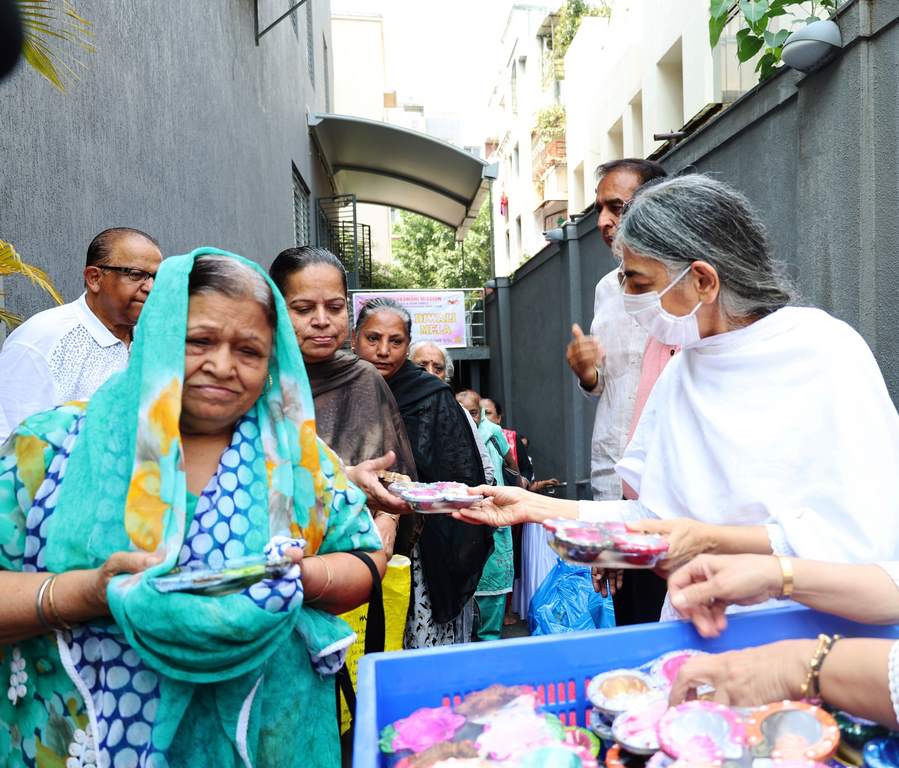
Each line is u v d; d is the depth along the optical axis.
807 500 1.39
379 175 14.52
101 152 3.35
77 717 1.19
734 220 1.47
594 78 12.65
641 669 1.23
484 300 12.95
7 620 1.12
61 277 2.94
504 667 1.19
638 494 1.86
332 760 1.41
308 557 1.30
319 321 2.33
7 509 1.21
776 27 4.29
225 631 1.05
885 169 2.59
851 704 1.05
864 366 1.42
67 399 2.40
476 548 2.77
